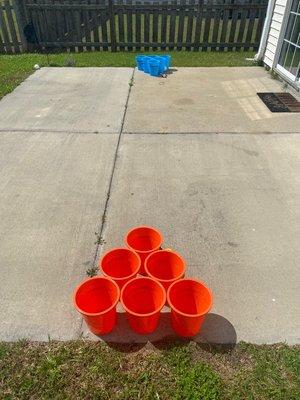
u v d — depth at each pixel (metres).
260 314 1.95
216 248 2.37
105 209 2.72
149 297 1.91
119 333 1.86
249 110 4.39
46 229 2.53
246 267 2.23
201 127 3.96
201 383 1.64
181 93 4.94
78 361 1.72
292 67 5.09
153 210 2.71
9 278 2.15
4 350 1.76
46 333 1.85
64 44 7.34
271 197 2.86
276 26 5.46
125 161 3.33
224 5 6.88
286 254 2.34
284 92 4.94
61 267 2.22
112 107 4.48
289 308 1.99
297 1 4.84
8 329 1.87
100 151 3.48
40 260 2.28
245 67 6.09
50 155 3.42
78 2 7.37
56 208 2.73
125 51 7.40
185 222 2.60
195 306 1.90
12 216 2.65
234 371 1.69
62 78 5.51
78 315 1.94
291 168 3.24
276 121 4.09
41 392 1.61
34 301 2.02
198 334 1.85
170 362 1.72
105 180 3.05
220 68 6.05
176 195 2.88
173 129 3.93
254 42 7.35
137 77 5.56
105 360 1.73
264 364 1.71
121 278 1.89
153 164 3.29
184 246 2.38
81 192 2.91
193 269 2.21
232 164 3.29
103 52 7.32
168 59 5.86
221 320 1.92
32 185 2.99
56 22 7.11
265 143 3.63
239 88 5.11
